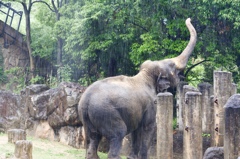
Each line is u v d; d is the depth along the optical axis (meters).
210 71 21.42
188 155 10.97
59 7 25.50
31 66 26.14
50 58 26.75
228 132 9.63
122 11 19.61
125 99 11.63
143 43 18.95
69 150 14.01
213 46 18.61
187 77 21.95
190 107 10.96
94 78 22.59
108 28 19.77
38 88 16.36
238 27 18.28
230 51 19.14
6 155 11.73
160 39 18.95
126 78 12.30
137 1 18.89
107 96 11.52
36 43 26.12
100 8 19.41
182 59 13.30
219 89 12.12
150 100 12.42
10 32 27.25
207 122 15.44
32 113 15.84
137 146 12.58
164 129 11.15
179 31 19.50
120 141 11.60
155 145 15.53
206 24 18.66
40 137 15.59
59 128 15.12
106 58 20.98
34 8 34.38
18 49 27.47
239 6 17.58
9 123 16.11
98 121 11.52
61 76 23.52
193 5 18.70
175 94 18.98
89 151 11.88
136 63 19.06
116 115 11.52
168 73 12.87
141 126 12.45
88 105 11.62
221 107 12.12
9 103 16.33
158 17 18.86
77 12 20.77
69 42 20.98
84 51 20.28
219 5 17.77
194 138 10.93
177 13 19.03
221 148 11.01
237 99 9.66
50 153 13.28
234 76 19.88
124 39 19.55
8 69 27.28
